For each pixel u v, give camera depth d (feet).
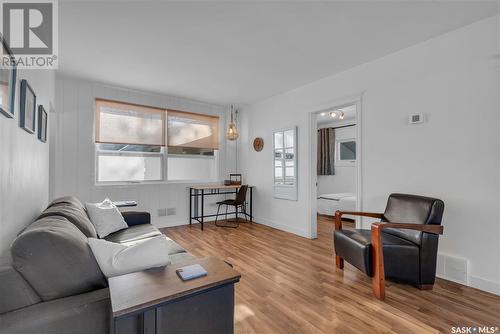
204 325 3.53
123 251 3.92
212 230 14.01
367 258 6.88
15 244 3.22
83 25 7.31
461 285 7.41
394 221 8.13
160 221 14.42
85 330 3.27
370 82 9.96
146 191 13.94
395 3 6.46
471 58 7.37
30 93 5.51
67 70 10.78
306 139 12.82
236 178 17.61
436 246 7.06
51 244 3.40
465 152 7.48
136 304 2.91
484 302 6.47
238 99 15.53
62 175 11.60
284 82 12.42
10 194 4.24
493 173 6.97
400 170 9.01
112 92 12.95
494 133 6.96
